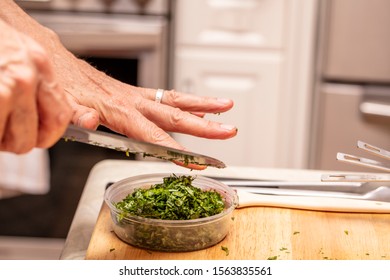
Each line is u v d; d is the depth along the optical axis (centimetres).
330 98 170
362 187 98
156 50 168
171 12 171
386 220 92
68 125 66
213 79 177
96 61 171
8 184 170
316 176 108
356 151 173
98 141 70
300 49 172
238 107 178
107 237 84
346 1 163
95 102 85
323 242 85
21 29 97
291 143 180
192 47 175
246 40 174
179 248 81
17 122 58
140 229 81
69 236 89
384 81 168
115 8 167
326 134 174
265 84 176
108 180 104
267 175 107
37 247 182
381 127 170
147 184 93
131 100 92
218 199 88
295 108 177
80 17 167
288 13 170
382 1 162
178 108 94
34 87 56
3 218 179
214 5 172
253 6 171
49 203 179
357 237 87
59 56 97
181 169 108
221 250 82
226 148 181
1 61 55
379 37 165
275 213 92
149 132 82
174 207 83
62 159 176
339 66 169
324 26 168
